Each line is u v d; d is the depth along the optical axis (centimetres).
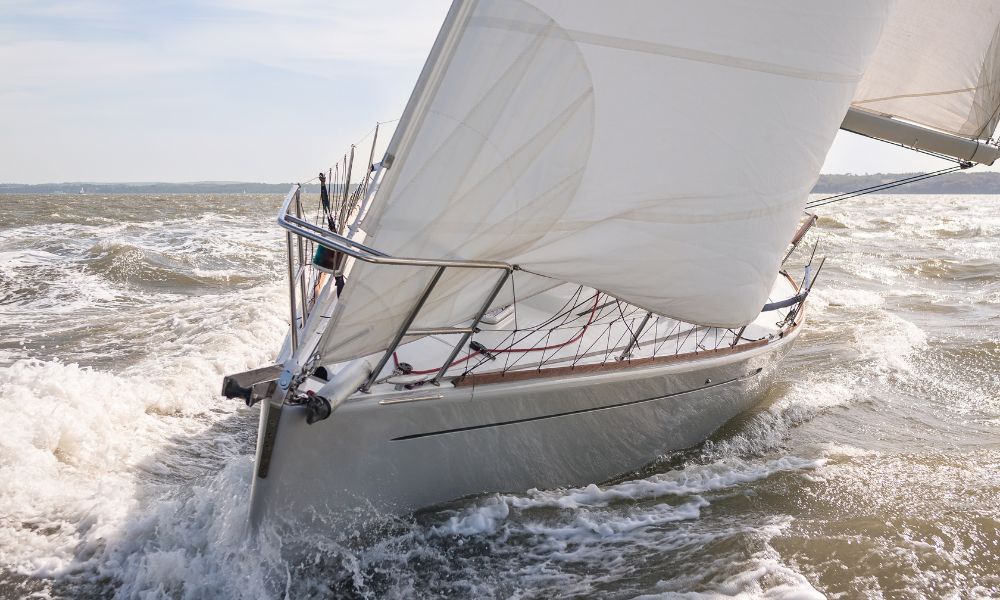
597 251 271
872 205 5550
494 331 374
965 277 1166
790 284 632
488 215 246
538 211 253
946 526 340
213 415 456
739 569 297
